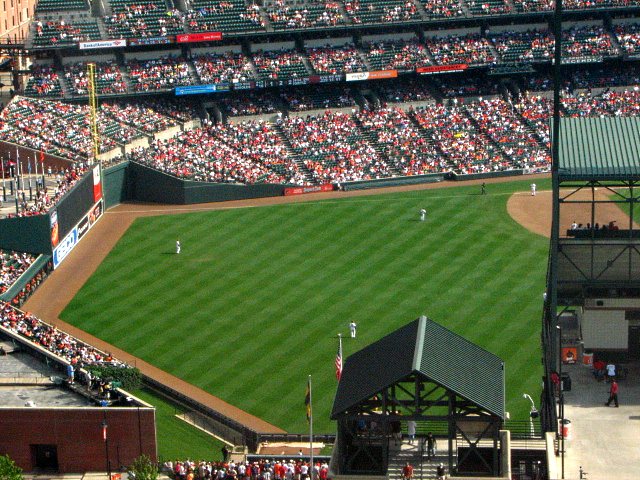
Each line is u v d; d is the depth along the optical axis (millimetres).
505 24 159875
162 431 84062
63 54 145375
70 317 104750
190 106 147375
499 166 144125
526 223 125438
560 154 66062
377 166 142125
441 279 110688
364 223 125938
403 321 101938
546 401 66812
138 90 144250
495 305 104500
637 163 65312
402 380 53094
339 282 110625
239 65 149750
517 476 59281
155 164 134500
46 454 81125
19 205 118625
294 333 100438
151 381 91312
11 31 155750
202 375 93938
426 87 156625
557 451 59250
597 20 160625
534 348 95562
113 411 79250
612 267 66875
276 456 77062
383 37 157125
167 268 115062
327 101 151625
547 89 157250
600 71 160000
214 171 135750
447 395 53969
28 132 132125
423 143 146500
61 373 87375
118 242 122062
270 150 142000
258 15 151250
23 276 109188
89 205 125812
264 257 117250
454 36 158250
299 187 136625
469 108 153500
